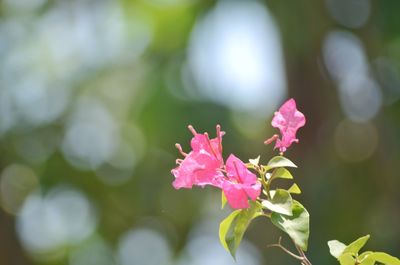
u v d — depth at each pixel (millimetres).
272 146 12484
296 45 11969
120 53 15125
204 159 3832
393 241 11898
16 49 15391
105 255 15195
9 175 14766
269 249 11875
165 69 13859
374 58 12555
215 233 15234
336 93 12484
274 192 3764
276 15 11891
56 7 15398
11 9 15492
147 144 14133
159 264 15328
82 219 15125
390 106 12695
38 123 15047
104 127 15195
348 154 12531
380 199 12320
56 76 15453
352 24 12359
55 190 14898
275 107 12625
